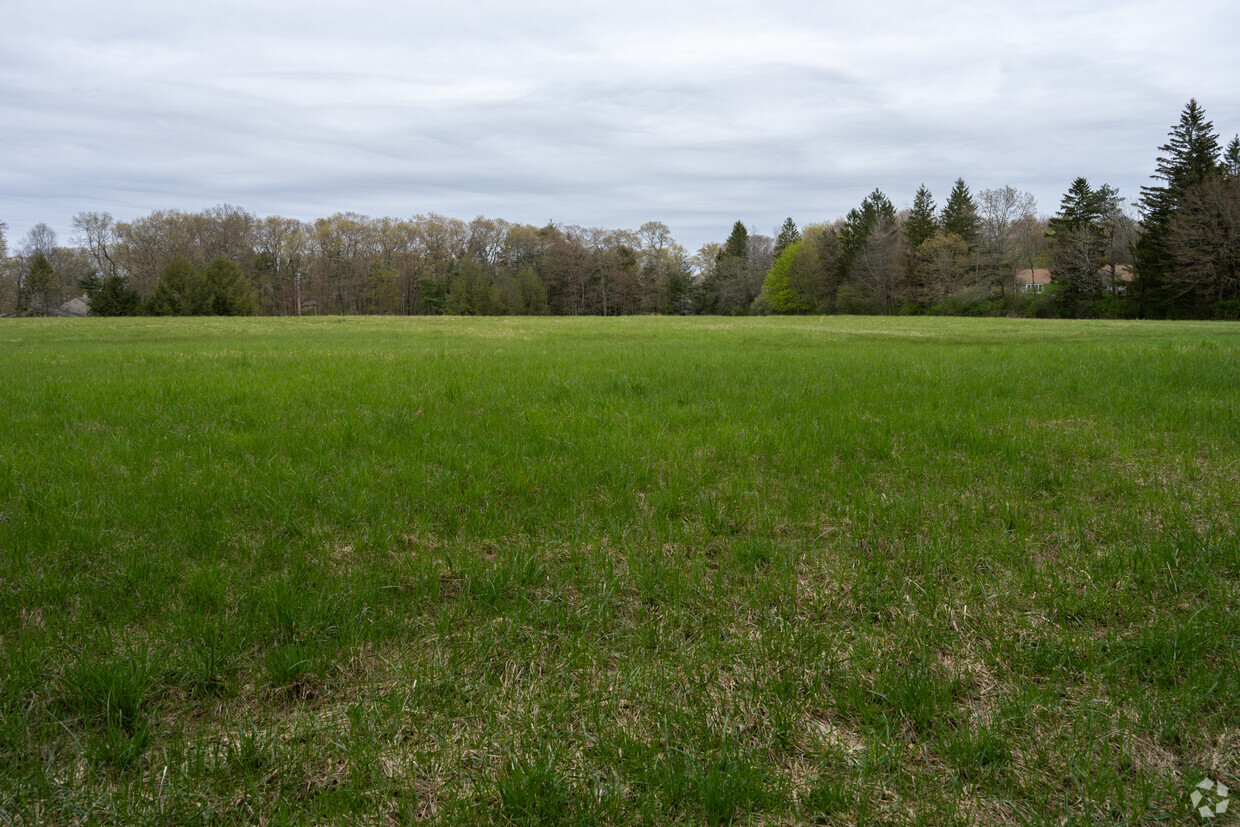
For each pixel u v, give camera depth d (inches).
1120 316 2501.2
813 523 184.1
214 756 96.1
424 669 116.6
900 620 135.0
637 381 434.0
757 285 4126.5
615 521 182.9
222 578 143.5
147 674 111.4
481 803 89.0
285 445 262.5
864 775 95.0
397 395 391.9
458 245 4635.8
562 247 4320.9
